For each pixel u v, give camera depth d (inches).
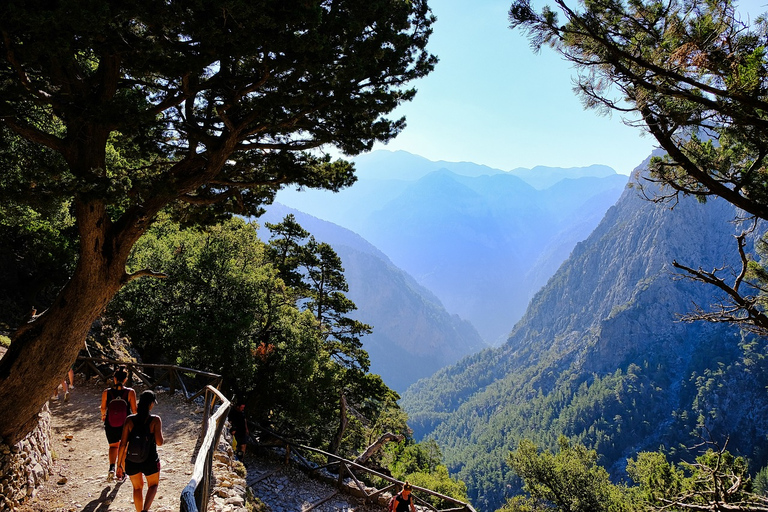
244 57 269.3
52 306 286.7
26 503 278.8
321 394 940.6
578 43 299.9
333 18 285.7
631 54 291.7
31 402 278.1
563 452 1873.8
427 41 351.3
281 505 542.6
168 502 298.4
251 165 396.5
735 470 614.2
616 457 6983.3
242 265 916.6
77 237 879.1
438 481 1871.3
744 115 265.1
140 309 728.3
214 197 370.9
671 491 1181.1
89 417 470.9
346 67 293.3
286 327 839.1
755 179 314.0
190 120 343.0
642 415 7529.5
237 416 589.3
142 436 249.0
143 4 230.8
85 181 255.3
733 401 6776.6
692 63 259.4
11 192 270.5
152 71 267.4
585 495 1642.5
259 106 296.8
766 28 244.8
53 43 226.2
